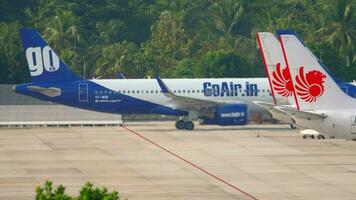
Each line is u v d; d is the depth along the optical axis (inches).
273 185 6752.0
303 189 6594.5
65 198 4220.0
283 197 6314.0
